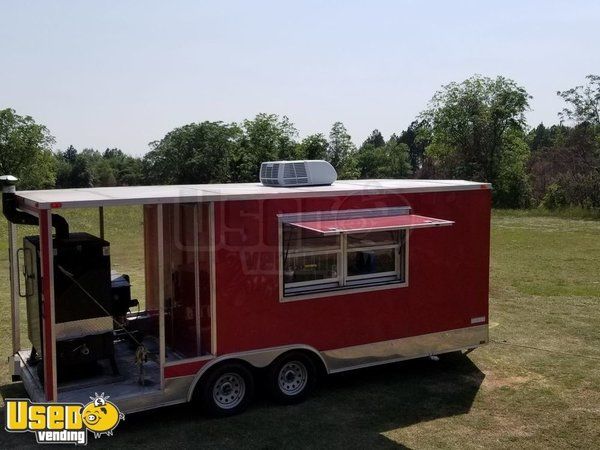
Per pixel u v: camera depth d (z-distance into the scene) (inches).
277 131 2171.5
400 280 284.5
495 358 333.7
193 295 257.6
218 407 246.7
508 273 601.9
